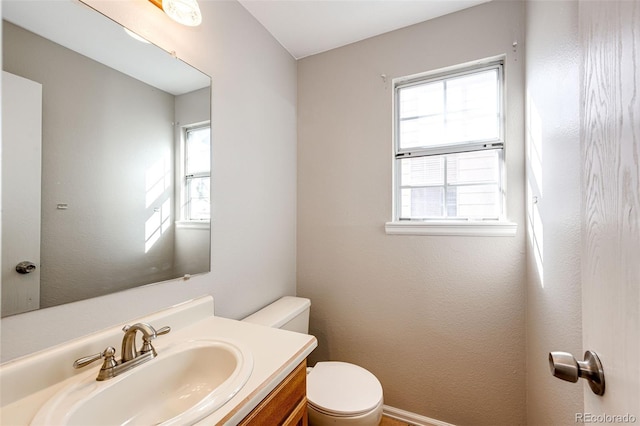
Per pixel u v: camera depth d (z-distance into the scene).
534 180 1.21
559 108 0.91
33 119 0.72
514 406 1.41
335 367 1.46
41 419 0.59
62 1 0.79
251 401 0.67
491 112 1.52
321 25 1.62
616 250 0.41
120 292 0.92
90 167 0.84
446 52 1.54
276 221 1.73
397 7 1.48
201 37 1.21
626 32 0.38
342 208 1.81
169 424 0.57
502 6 1.43
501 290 1.43
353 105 1.78
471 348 1.49
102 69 0.88
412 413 1.62
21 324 0.70
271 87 1.69
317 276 1.88
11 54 0.68
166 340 0.97
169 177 1.08
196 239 1.19
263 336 1.00
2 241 0.67
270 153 1.68
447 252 1.54
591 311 0.49
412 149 1.68
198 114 1.20
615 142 0.41
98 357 0.76
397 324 1.66
